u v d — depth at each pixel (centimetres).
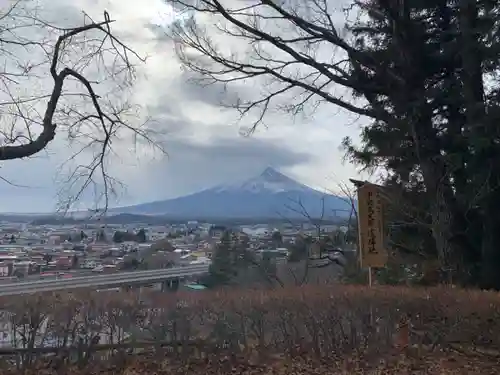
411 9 1466
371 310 824
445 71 1462
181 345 760
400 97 1401
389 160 1554
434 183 1366
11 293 758
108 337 738
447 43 1398
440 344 823
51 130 685
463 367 755
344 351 803
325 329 807
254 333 786
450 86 1430
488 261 1331
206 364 751
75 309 723
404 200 1516
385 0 1414
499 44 1295
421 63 1409
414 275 1432
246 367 750
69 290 794
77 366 716
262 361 770
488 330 820
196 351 761
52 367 707
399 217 1530
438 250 1377
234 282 1433
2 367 688
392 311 827
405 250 1541
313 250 1730
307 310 805
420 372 741
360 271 1541
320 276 1659
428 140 1363
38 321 705
